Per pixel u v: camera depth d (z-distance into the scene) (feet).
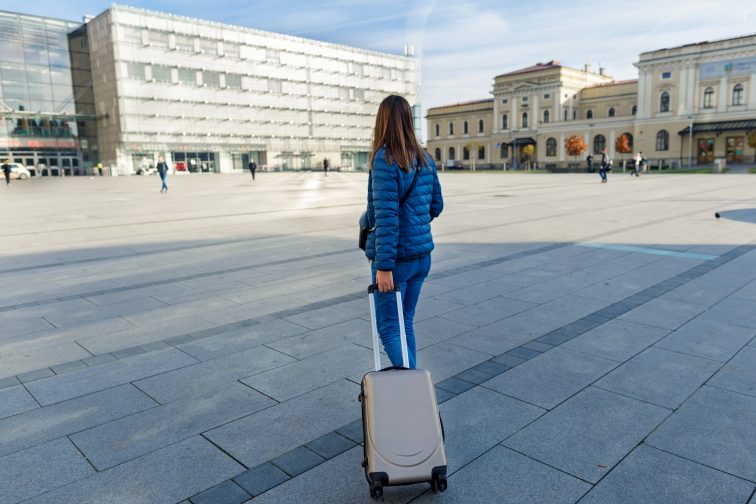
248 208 52.95
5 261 26.84
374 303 9.38
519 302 18.08
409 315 10.37
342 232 34.63
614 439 9.67
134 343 14.94
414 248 9.57
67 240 33.40
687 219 38.24
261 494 8.34
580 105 237.86
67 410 11.10
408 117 9.47
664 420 10.27
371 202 9.86
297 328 15.93
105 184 125.18
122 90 205.05
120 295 20.01
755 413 10.45
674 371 12.39
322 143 266.98
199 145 227.61
